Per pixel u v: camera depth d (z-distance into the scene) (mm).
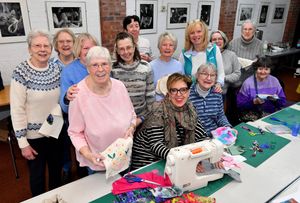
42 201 1157
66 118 1809
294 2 6555
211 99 1968
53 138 1789
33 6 3035
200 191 1278
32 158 1695
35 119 1650
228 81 2689
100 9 3594
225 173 1372
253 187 1307
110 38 3803
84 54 1635
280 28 6684
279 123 2096
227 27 5328
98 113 1389
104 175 1394
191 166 1233
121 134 1469
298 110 2402
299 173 1425
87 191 1268
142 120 1813
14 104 1550
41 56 1564
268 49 5645
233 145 1699
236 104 2703
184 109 1617
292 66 6691
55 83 1664
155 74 2213
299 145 1725
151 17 4176
